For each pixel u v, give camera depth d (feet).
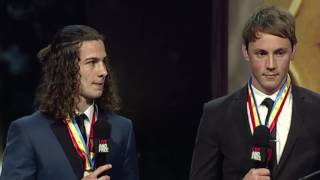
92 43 20.71
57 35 21.34
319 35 31.86
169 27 47.57
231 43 35.35
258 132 18.74
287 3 32.14
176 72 48.11
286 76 19.90
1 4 56.24
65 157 20.68
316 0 31.73
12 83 59.26
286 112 19.75
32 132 20.95
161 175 48.75
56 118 21.12
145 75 47.78
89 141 20.86
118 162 21.38
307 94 20.15
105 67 20.89
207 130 20.56
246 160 19.63
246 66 34.99
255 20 18.81
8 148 21.24
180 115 48.60
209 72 47.91
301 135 19.33
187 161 48.65
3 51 57.93
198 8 47.39
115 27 47.01
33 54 57.98
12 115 58.13
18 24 56.85
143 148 48.65
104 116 21.71
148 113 48.55
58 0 54.60
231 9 35.17
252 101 19.93
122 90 47.67
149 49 47.55
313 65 31.86
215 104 20.75
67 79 20.79
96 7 46.85
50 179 20.59
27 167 20.68
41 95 21.45
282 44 18.57
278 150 19.42
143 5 47.16
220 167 20.65
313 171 19.25
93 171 19.80
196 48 47.78
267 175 18.12
